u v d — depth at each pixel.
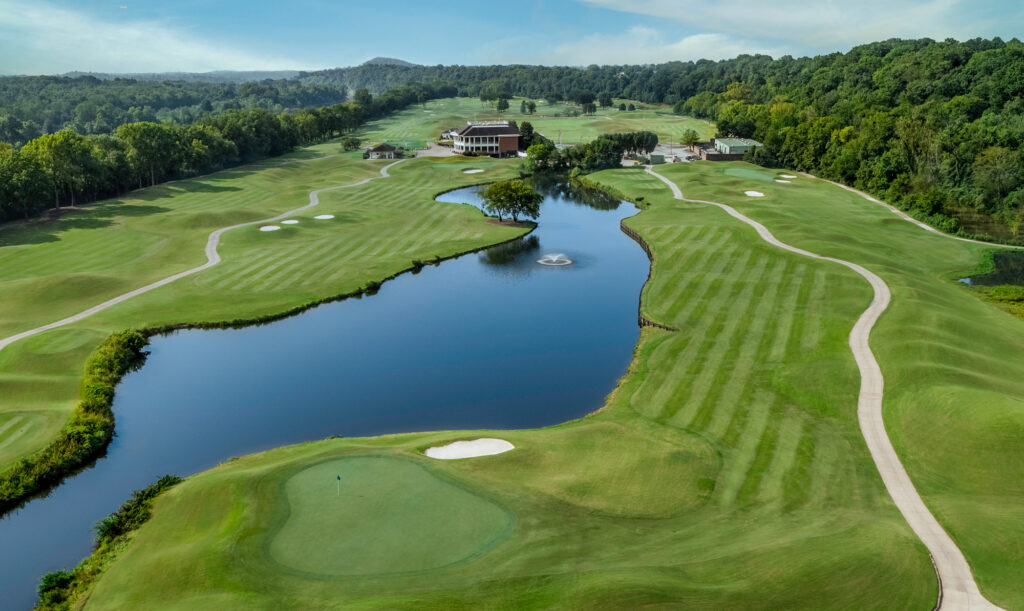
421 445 40.41
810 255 80.06
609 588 24.75
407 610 23.67
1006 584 26.97
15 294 66.62
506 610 23.95
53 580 29.05
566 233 104.12
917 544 29.55
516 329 65.19
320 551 28.06
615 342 61.50
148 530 32.12
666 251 86.31
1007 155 110.50
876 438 41.28
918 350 50.97
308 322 66.81
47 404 47.12
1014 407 39.75
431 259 87.12
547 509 32.06
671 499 34.38
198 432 45.97
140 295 70.06
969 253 86.00
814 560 27.47
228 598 25.09
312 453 39.19
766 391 48.22
